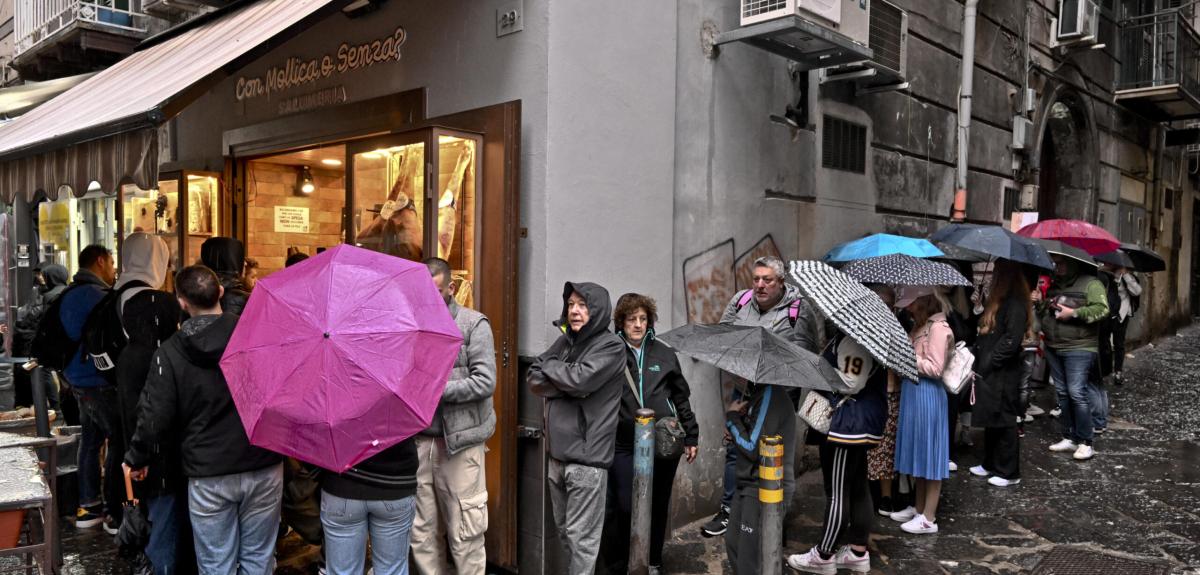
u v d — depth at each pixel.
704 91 5.29
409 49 4.86
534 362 3.86
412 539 3.82
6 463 3.62
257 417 2.61
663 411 4.03
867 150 7.11
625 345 3.79
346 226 4.97
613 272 4.57
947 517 5.31
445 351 2.83
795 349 3.46
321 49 5.52
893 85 6.85
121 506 4.62
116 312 4.48
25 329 6.41
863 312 3.87
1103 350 7.57
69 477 5.26
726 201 5.51
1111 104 12.80
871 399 4.15
